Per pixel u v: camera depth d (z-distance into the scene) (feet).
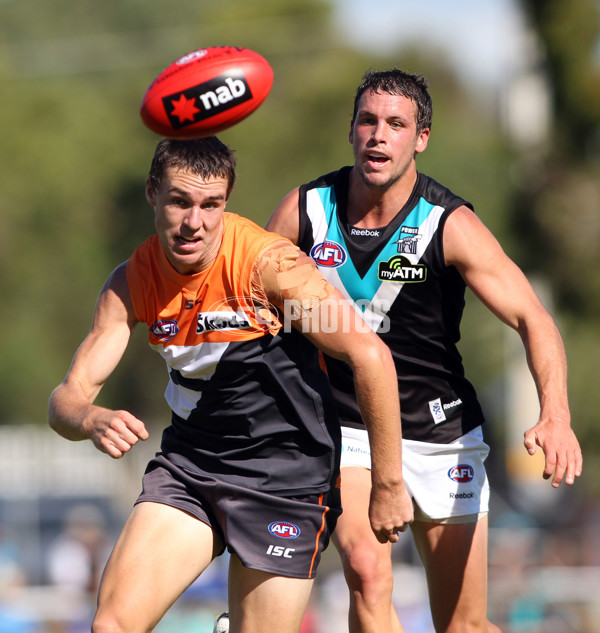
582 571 125.49
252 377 44.24
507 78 224.74
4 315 324.80
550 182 215.10
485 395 270.46
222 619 50.31
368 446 53.42
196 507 45.06
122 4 426.10
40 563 176.55
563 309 216.54
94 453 246.68
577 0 207.82
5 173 317.01
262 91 42.88
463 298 54.80
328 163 273.75
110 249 326.03
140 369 326.03
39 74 343.87
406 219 52.16
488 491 56.85
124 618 42.27
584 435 209.26
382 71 52.65
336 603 138.10
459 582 55.72
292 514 45.24
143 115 42.29
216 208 42.60
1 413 327.06
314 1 317.01
